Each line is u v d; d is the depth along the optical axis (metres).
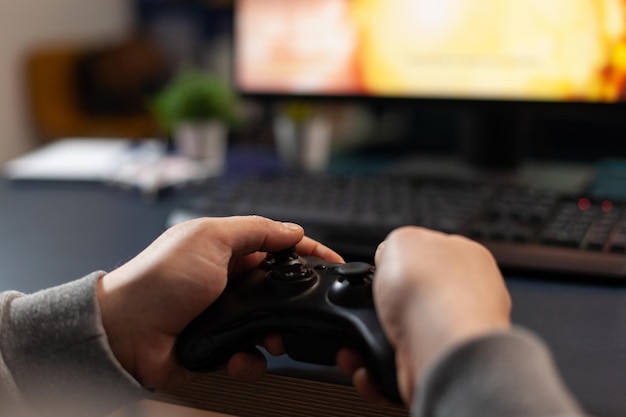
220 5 2.68
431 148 1.10
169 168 0.94
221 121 1.01
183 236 0.45
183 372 0.47
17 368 0.43
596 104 0.79
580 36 0.78
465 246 0.38
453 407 0.27
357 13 0.88
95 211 0.81
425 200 0.69
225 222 0.46
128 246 0.68
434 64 0.85
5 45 2.42
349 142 1.11
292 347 0.44
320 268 0.46
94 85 2.70
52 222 0.77
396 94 0.88
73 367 0.43
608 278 0.54
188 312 0.44
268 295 0.44
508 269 0.56
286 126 0.97
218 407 0.47
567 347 0.45
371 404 0.42
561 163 0.98
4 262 0.65
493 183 0.75
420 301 0.33
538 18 0.80
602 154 1.01
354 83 0.89
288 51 0.91
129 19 3.22
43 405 0.43
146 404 0.49
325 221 0.66
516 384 0.27
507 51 0.82
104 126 2.60
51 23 2.71
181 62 2.75
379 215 0.66
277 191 0.74
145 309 0.43
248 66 0.93
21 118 2.50
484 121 0.94
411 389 0.34
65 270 0.62
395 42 0.86
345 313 0.40
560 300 0.52
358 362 0.41
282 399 0.45
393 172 0.94
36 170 0.99
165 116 1.05
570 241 0.58
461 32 0.83
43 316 0.43
